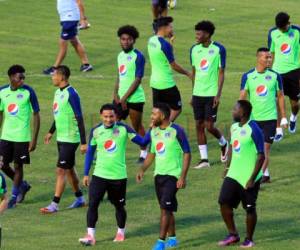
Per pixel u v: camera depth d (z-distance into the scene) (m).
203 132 57.41
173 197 44.06
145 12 93.38
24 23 89.06
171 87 57.97
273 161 58.53
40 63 78.31
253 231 44.84
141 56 57.00
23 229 47.62
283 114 54.06
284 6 97.75
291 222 48.72
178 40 84.94
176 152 44.22
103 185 45.31
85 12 92.56
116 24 89.12
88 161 45.94
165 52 57.31
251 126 44.12
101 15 91.75
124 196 45.94
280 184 54.66
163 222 43.81
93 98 70.44
